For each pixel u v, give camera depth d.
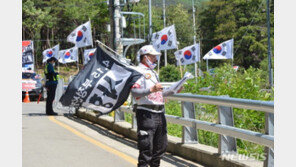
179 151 7.46
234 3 67.75
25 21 65.38
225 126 6.10
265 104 5.14
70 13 66.19
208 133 8.14
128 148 8.40
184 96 7.13
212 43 73.06
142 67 5.85
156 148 5.95
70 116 13.85
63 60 34.66
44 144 8.51
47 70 14.08
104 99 7.49
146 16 64.25
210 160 6.54
